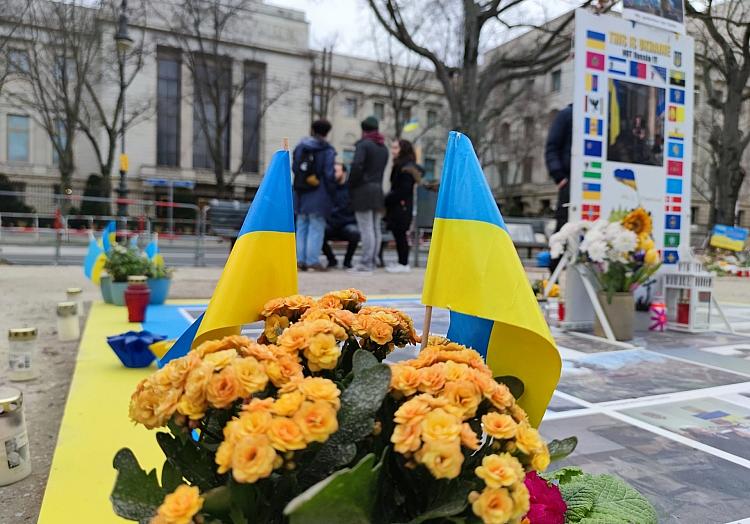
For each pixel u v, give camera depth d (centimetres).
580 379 377
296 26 3931
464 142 185
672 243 604
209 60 3453
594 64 557
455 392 129
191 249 1823
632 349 473
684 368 409
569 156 679
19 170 3541
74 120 2981
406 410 120
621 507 160
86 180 3603
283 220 187
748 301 905
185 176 3766
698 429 282
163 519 107
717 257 1766
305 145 986
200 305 668
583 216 562
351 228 1130
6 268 1143
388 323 170
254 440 108
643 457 247
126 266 652
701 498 209
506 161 4331
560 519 143
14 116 3559
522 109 3491
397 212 1089
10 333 377
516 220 2167
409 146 1091
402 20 2017
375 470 110
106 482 209
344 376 160
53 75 2930
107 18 2891
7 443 228
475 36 2038
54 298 743
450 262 172
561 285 767
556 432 277
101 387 329
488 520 110
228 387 119
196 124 3803
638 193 585
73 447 240
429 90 4038
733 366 415
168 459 132
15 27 2378
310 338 144
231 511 116
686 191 609
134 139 3638
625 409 313
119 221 1898
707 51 2198
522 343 168
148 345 370
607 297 518
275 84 3847
